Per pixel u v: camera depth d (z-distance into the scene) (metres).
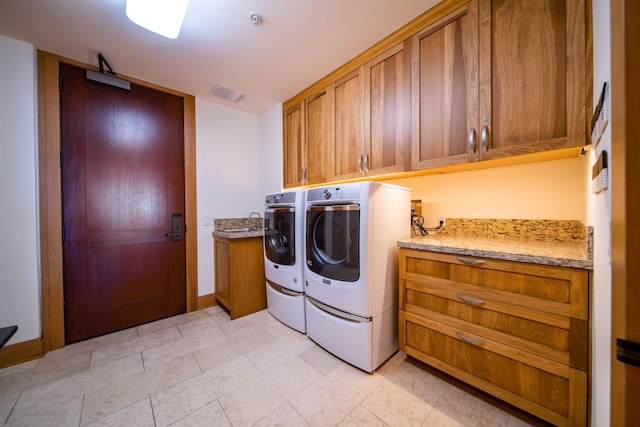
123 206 2.18
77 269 1.96
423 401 1.28
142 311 2.26
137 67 2.04
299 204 1.97
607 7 0.71
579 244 1.35
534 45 1.14
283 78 2.25
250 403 1.29
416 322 1.47
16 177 1.69
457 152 1.40
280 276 2.19
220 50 1.83
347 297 1.55
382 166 1.79
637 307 0.46
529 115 1.16
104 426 1.15
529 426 1.11
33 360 1.69
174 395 1.35
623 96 0.47
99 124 2.06
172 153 2.45
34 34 1.64
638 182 0.45
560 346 1.00
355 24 1.59
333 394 1.34
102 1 1.37
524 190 1.58
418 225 1.99
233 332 2.07
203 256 2.64
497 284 1.16
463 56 1.37
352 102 1.99
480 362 1.22
